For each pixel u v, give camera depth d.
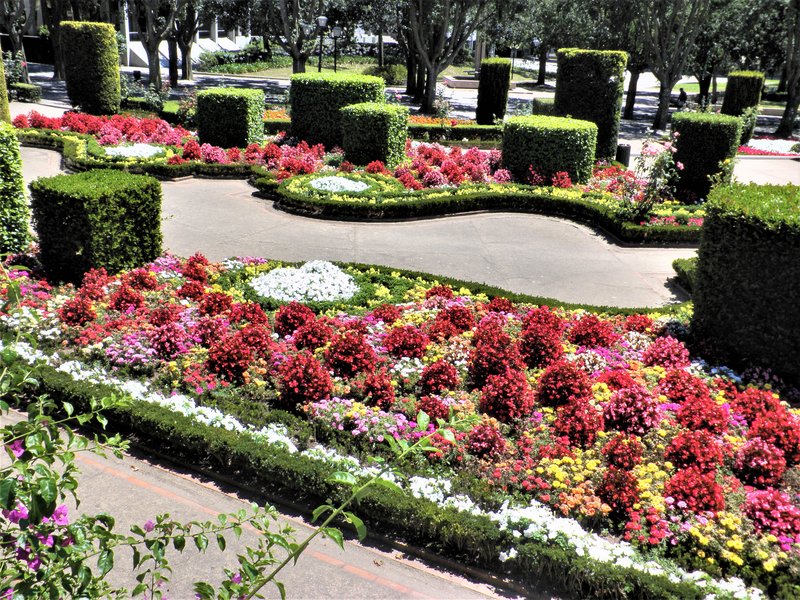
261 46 56.00
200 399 6.83
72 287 9.27
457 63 63.03
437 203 14.39
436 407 6.42
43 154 18.28
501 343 7.57
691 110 17.41
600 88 20.03
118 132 18.72
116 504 5.51
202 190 15.70
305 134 19.98
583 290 10.72
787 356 7.61
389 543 5.28
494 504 5.45
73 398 6.59
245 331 7.58
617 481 5.40
